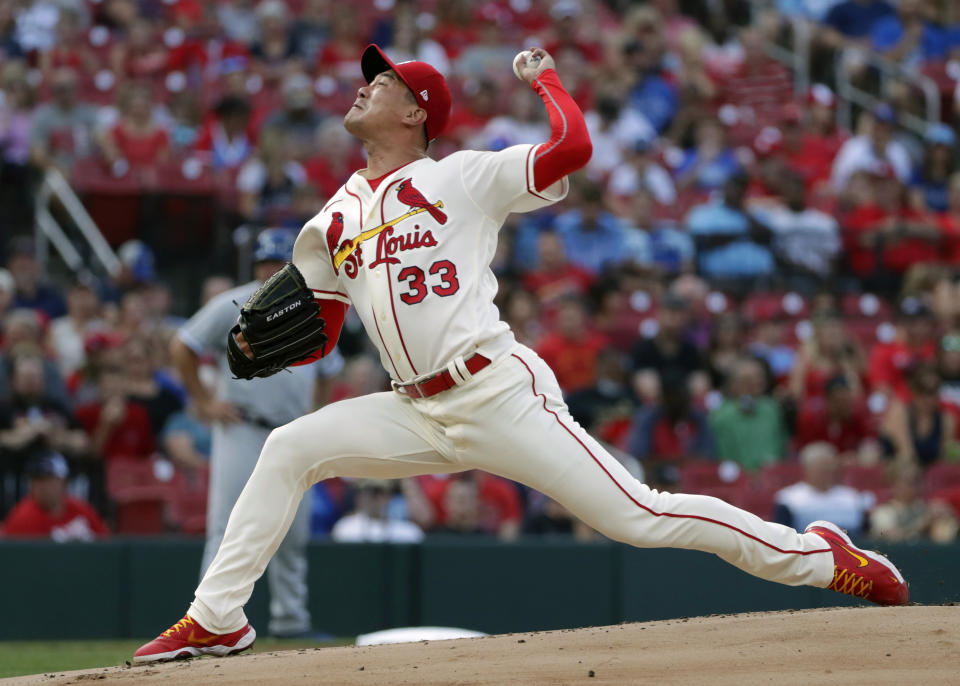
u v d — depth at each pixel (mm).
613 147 46969
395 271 13891
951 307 39438
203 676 13164
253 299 14656
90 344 34031
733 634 13656
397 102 14398
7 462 28547
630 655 13117
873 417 35219
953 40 57000
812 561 14766
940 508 29703
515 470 14039
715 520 14297
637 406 34281
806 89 54875
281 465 14547
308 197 38938
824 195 45312
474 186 13859
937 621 13820
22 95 42969
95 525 27734
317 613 26578
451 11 52344
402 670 12945
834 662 12797
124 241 40906
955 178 46812
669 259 41062
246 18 50812
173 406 32094
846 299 41469
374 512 29141
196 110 45312
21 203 40156
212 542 22141
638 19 52781
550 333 37438
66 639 25375
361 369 32625
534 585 27297
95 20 50188
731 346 37250
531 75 14422
